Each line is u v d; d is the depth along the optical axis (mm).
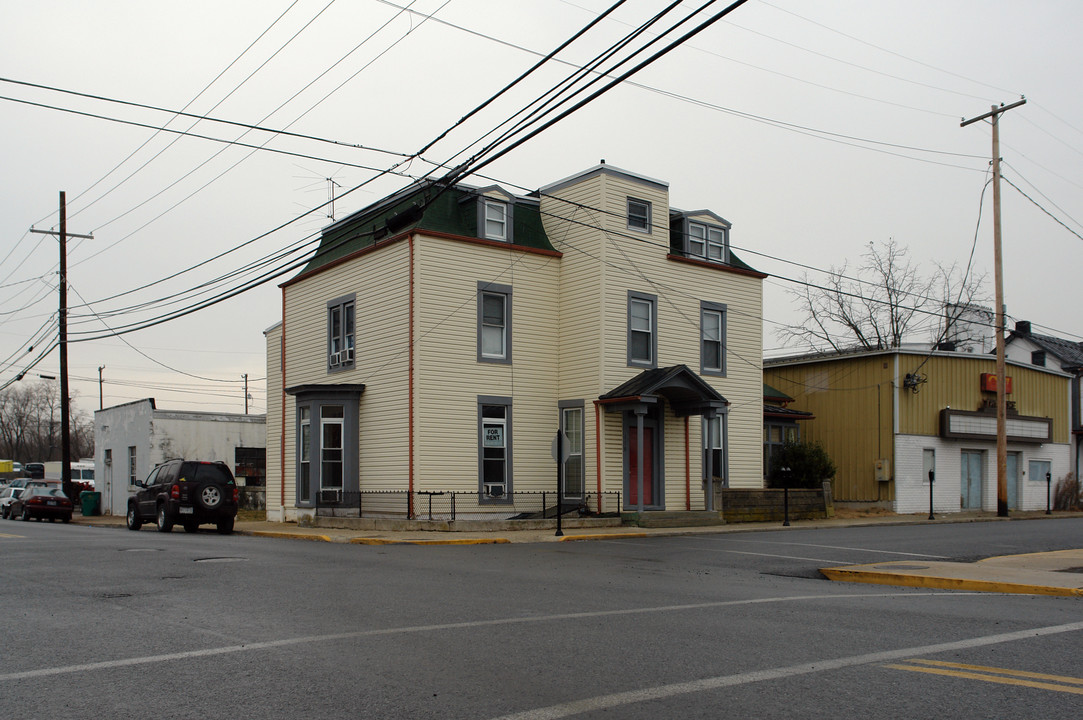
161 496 24875
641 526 25391
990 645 8133
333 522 25734
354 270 27859
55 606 9828
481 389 26062
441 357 25312
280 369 32219
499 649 7629
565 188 28250
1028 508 39531
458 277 25922
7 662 7059
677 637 8281
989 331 51656
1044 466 40750
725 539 21500
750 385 30938
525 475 26750
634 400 25500
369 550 17938
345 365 27859
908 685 6480
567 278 28016
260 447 45625
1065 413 42156
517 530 23438
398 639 8016
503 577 13055
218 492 24781
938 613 10141
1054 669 7113
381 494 25516
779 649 7766
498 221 27344
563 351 27875
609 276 26875
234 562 14727
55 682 6426
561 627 8734
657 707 5855
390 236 26531
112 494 46938
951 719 5633
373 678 6555
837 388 36125
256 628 8516
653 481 27672
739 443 30375
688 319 29125
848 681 6590
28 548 17500
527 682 6484
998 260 33469
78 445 126812
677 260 28922
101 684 6367
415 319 25000
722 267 30266
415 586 11758
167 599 10383
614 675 6727
